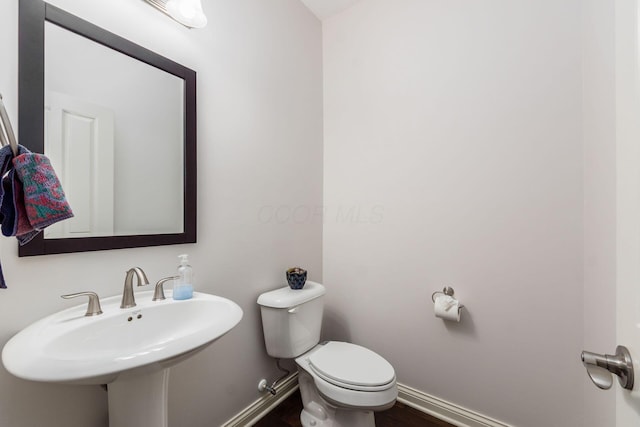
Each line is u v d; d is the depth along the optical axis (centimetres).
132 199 102
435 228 153
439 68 152
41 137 81
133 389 80
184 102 116
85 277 90
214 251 129
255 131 149
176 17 110
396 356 167
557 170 122
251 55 147
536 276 126
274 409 156
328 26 199
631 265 42
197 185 122
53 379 56
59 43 85
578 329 117
